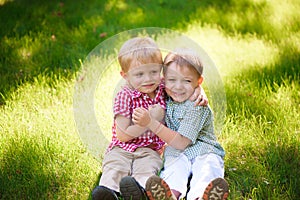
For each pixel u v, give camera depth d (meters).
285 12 4.79
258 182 2.40
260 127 2.90
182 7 5.15
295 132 2.82
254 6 5.07
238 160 2.61
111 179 2.27
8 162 2.54
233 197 2.28
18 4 5.04
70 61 3.84
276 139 2.76
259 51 3.99
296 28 4.49
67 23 4.65
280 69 3.64
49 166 2.53
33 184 2.35
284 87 3.35
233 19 4.74
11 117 2.97
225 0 5.24
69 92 3.27
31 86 3.40
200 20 4.70
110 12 4.91
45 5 5.07
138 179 2.31
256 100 3.20
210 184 2.02
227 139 2.77
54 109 3.09
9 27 4.42
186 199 2.27
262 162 2.58
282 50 3.97
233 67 3.69
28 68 3.73
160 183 2.02
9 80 3.54
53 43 4.13
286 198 2.26
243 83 3.49
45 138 2.74
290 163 2.57
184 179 2.25
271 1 5.11
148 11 4.95
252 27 4.56
